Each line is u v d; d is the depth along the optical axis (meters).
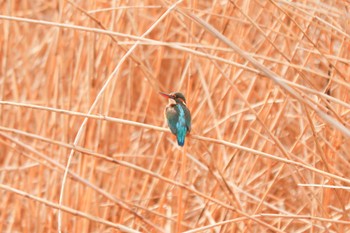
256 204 11.51
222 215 10.92
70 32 13.83
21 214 12.80
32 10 16.67
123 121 8.55
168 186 11.14
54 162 10.01
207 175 11.62
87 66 12.37
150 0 14.75
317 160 10.84
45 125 12.94
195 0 11.32
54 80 13.22
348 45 10.46
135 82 14.61
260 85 12.91
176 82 14.95
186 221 12.48
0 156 14.40
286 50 11.99
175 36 15.02
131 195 12.23
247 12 11.29
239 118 10.92
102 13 12.36
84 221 11.54
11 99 14.66
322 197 9.91
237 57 11.42
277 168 12.42
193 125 11.48
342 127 6.94
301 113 10.51
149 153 13.45
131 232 8.98
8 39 13.31
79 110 12.33
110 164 13.02
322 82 12.07
